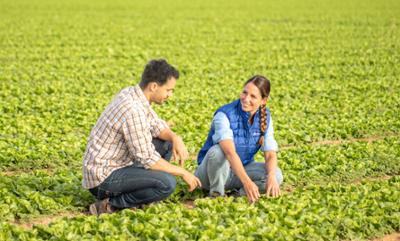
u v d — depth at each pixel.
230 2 48.19
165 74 7.16
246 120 7.87
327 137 11.73
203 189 8.48
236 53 22.94
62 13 36.84
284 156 10.12
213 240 6.61
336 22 33.22
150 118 7.60
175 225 6.97
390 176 9.71
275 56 22.17
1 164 9.51
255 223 7.12
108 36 26.75
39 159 9.80
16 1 44.53
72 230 6.79
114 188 7.40
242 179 7.55
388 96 15.21
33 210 7.74
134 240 6.72
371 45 24.73
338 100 14.74
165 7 43.09
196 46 24.38
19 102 13.84
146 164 7.23
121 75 18.09
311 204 7.86
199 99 14.65
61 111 13.05
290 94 15.57
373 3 46.00
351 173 9.53
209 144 8.20
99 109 13.38
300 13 38.53
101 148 7.29
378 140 11.23
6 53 21.59
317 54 22.58
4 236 6.70
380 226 7.45
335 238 7.14
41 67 19.08
